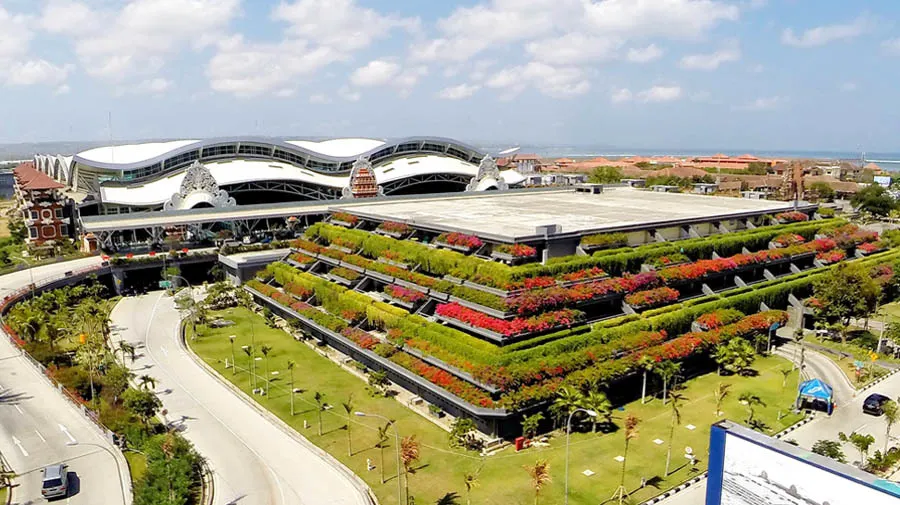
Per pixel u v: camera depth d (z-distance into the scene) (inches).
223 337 4037.9
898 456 2349.9
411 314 3358.8
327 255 4330.7
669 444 2491.4
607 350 2972.4
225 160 7209.6
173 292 5118.1
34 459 2394.2
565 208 4926.2
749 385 3223.4
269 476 2336.4
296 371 3427.7
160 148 7751.0
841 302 3895.2
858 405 2970.0
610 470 2383.1
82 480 2255.2
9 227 7377.0
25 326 3619.6
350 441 2620.6
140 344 3878.0
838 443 2440.9
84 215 7160.4
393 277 3636.8
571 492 2225.6
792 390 3154.5
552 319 2950.3
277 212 6087.6
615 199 5757.9
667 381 3053.6
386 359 3144.7
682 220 4111.7
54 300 4119.1
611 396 3051.2
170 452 2362.2
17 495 2151.8
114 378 2930.6
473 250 3432.6
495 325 2837.1
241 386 3213.6
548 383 2689.5
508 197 6176.2
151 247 5777.6
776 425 2753.4
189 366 3513.8
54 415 2775.6
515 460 2466.8
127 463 2385.6
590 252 3543.3
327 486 2268.7
